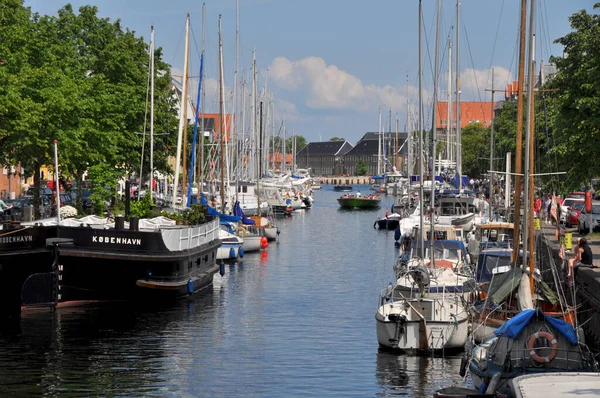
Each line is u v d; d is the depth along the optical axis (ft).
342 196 549.13
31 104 184.96
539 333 95.96
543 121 226.38
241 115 406.62
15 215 158.10
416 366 118.73
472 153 474.90
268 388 107.96
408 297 138.72
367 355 124.77
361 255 258.16
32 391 104.58
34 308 145.79
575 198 262.88
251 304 164.86
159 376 112.37
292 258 248.52
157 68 302.45
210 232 185.57
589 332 125.29
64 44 234.17
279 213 469.16
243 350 127.13
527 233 124.47
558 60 187.21
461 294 139.95
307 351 127.03
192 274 169.07
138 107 262.67
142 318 147.43
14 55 188.85
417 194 354.13
